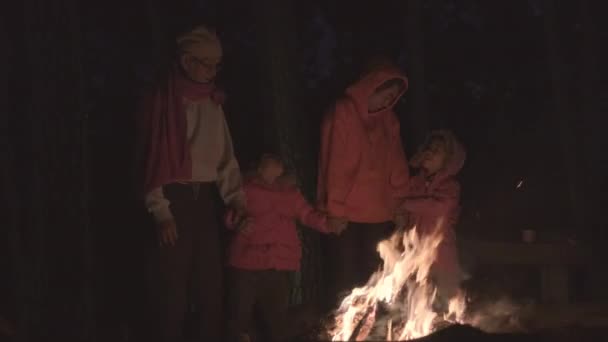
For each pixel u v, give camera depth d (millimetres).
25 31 5320
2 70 6199
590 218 7980
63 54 5258
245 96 9977
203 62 4902
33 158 5277
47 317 5180
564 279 7277
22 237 5883
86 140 5344
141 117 4895
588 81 8516
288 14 6945
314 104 9047
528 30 10500
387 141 5898
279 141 6762
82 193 5281
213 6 10109
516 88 10531
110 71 9773
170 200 4855
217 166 5188
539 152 10031
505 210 9695
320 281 6691
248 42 10141
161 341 4891
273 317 5328
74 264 5223
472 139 10359
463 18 10688
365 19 10156
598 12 8977
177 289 4875
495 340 4930
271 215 5273
